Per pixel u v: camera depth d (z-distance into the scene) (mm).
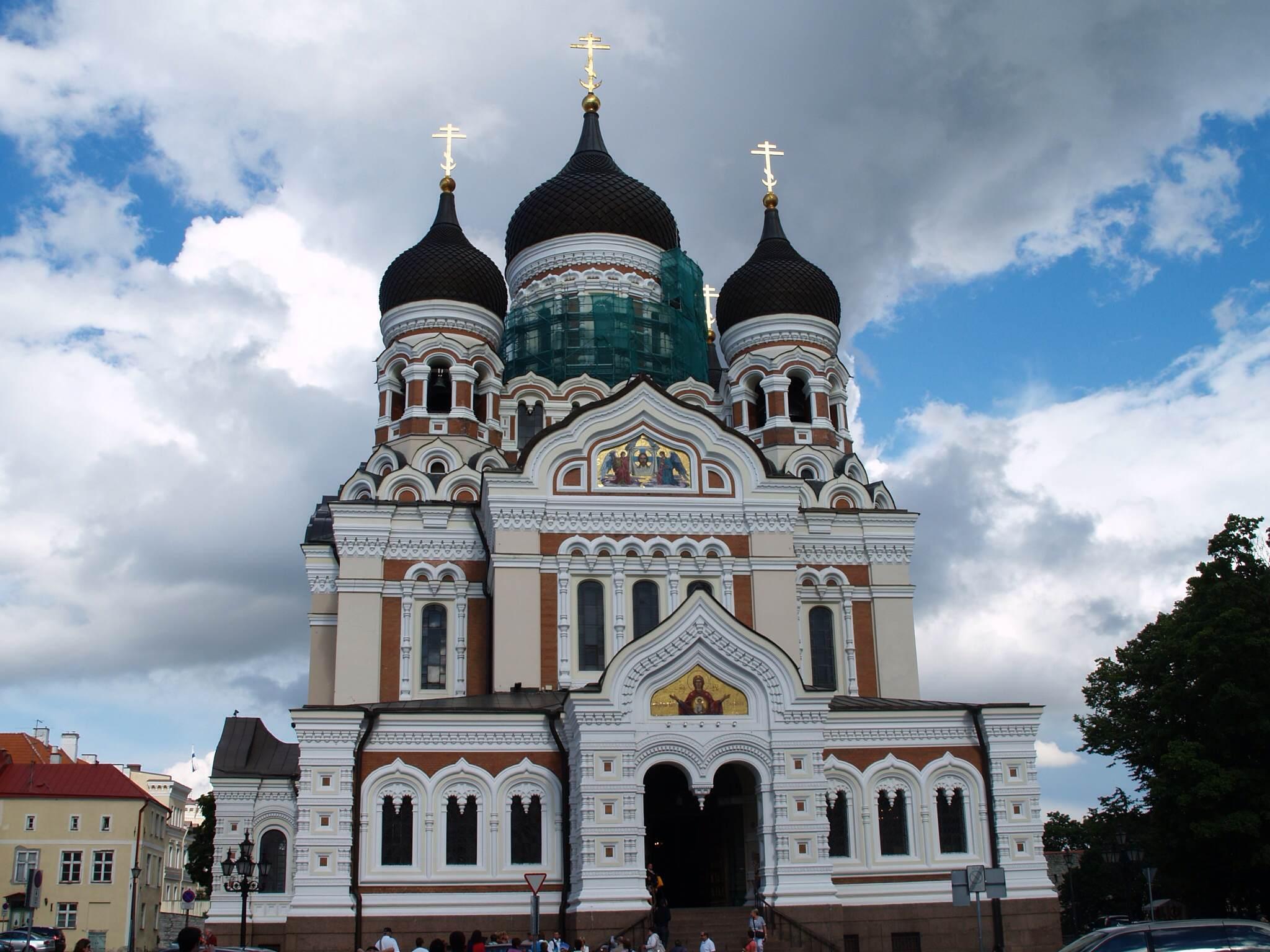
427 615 52656
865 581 56250
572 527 50312
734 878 44281
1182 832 48250
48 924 89812
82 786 93500
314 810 41719
